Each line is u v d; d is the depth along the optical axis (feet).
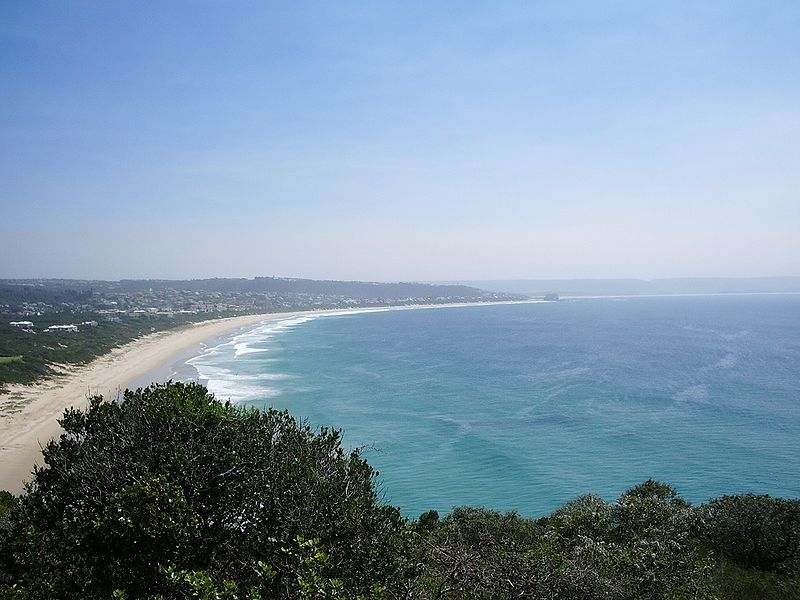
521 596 37.52
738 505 69.97
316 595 28.14
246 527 36.22
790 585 56.08
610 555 43.78
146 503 32.89
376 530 37.73
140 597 31.91
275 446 43.80
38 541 35.55
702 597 42.80
